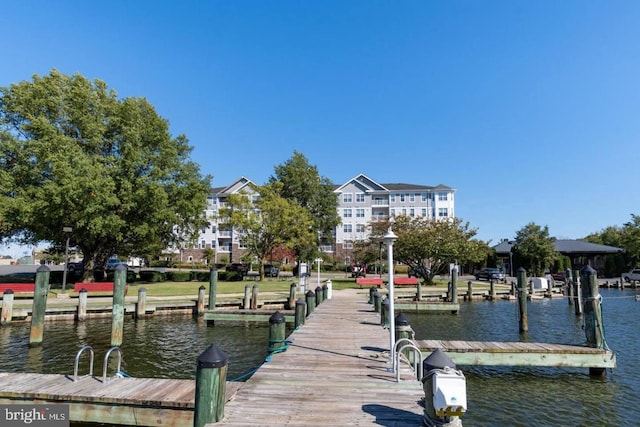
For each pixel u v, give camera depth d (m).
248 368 11.53
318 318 15.14
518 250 49.91
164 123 34.06
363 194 68.62
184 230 38.25
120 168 30.02
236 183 70.00
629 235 48.25
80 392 6.56
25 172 27.19
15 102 28.59
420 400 6.08
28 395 6.52
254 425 5.07
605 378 10.62
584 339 16.05
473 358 10.64
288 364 8.27
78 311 17.92
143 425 6.25
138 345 14.17
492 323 19.83
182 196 34.25
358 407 5.78
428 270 37.53
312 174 54.03
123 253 35.84
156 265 68.94
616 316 21.41
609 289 38.31
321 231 55.97
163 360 12.18
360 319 14.88
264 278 41.06
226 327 17.95
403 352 9.20
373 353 9.31
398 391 6.51
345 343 10.50
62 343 14.02
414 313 23.03
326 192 55.59
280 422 5.19
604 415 8.16
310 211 53.47
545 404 8.80
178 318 19.89
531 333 17.28
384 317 13.30
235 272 39.06
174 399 6.26
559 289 32.97
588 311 11.02
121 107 31.62
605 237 67.50
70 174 25.77
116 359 12.16
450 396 4.55
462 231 35.19
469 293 28.64
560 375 10.92
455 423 4.68
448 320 20.84
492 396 9.34
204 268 61.88
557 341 15.69
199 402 5.12
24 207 25.00
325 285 25.94
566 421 7.86
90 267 31.47
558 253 49.56
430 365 4.87
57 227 28.34
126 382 7.17
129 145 30.00
